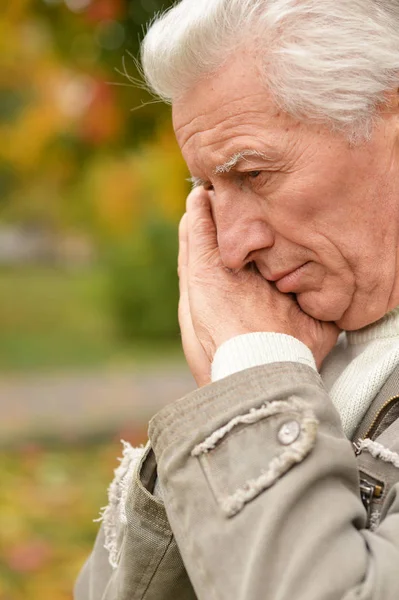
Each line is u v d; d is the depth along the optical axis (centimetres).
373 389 167
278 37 158
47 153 679
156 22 175
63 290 3050
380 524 146
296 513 138
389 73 161
